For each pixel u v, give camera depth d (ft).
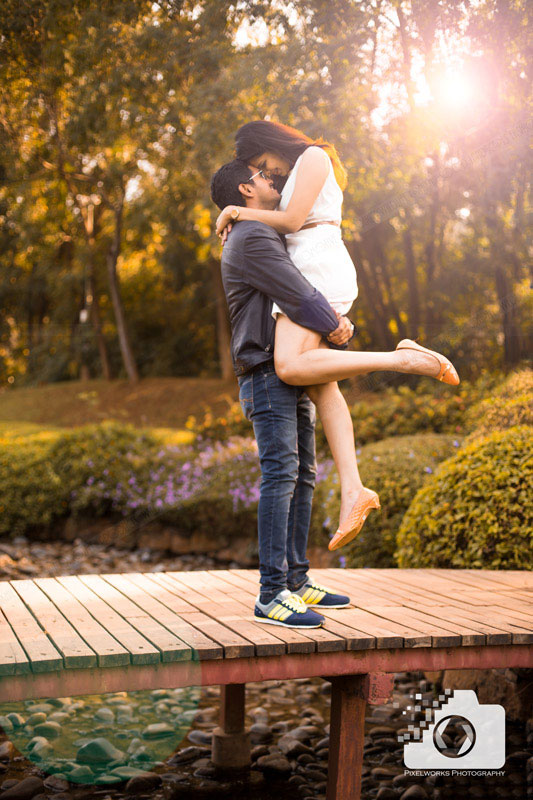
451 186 18.35
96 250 58.75
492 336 23.73
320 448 21.63
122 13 14.38
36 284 66.18
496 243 21.57
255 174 7.73
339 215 7.77
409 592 9.51
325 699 11.84
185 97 16.22
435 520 12.29
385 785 8.71
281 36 15.11
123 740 9.70
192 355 62.34
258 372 7.54
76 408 51.29
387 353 7.30
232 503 21.06
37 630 7.28
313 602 8.39
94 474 23.94
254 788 8.60
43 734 9.66
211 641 6.91
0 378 70.74
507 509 11.53
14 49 14.52
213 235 23.21
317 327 7.24
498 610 8.54
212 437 26.22
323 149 7.75
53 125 16.65
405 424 20.89
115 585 9.64
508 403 15.58
